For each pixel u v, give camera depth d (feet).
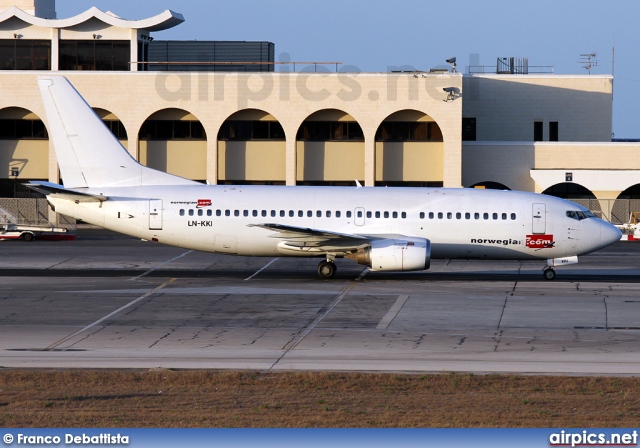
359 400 316.19
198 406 307.37
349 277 634.02
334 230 625.82
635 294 562.25
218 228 623.77
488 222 626.23
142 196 627.05
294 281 611.47
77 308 501.56
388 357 386.73
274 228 597.93
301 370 360.48
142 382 340.18
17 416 293.02
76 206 627.87
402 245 601.21
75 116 628.28
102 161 632.79
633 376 353.10
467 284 602.44
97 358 380.17
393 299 537.24
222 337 426.92
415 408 306.76
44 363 370.12
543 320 475.72
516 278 638.53
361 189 643.04
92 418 291.38
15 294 547.90
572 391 330.13
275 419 291.58
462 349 403.95
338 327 453.58
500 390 331.36
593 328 455.63
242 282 605.31
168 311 494.59
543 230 625.82
